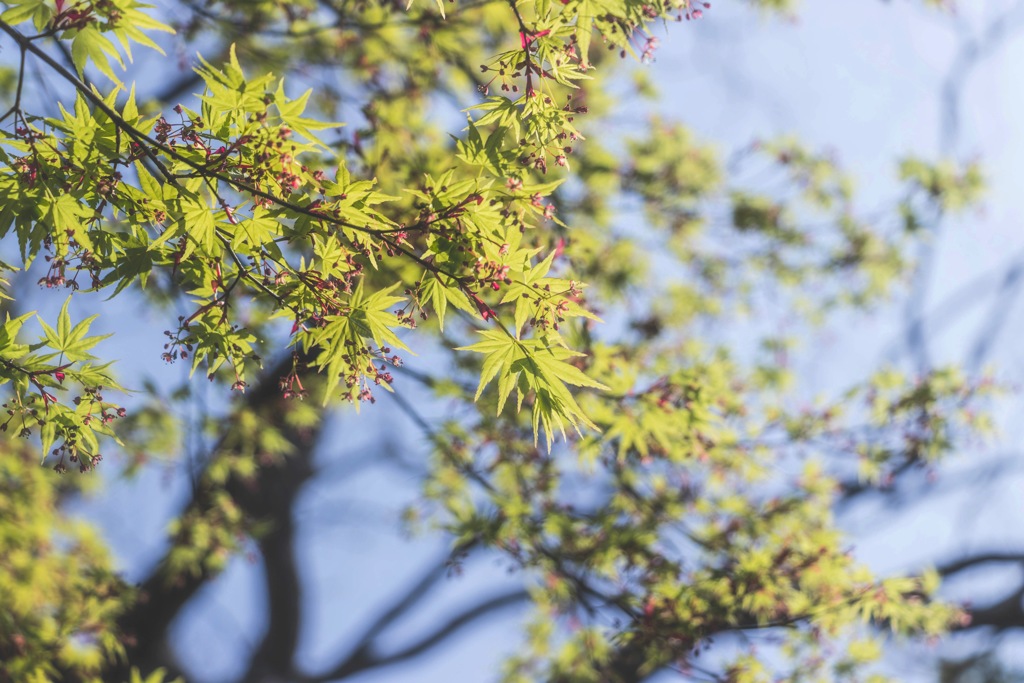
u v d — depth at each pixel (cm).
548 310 347
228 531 846
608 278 841
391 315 349
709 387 591
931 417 711
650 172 880
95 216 339
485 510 629
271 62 720
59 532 823
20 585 749
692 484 705
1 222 331
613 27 356
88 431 365
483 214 333
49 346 356
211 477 866
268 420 868
